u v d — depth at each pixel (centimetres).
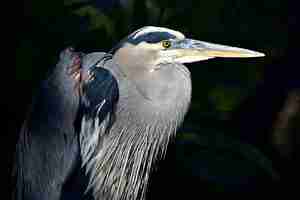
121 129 804
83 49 1141
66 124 803
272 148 1395
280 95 1373
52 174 816
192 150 1231
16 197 854
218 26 1239
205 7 1216
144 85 791
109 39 1148
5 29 1134
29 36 1134
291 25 1315
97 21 1145
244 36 1272
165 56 792
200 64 1259
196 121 1248
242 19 1261
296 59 1352
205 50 796
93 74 802
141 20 1173
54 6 1130
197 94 1255
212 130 1230
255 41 1295
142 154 816
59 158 811
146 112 794
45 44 1131
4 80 1138
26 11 1131
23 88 1139
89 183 817
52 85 808
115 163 816
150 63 790
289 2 1302
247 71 1296
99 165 815
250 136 1370
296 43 1338
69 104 800
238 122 1348
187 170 1227
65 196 817
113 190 827
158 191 1217
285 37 1324
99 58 807
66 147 807
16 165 862
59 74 807
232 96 1284
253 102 1365
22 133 841
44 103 812
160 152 820
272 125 1383
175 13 1199
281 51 1340
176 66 794
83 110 803
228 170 1246
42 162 818
